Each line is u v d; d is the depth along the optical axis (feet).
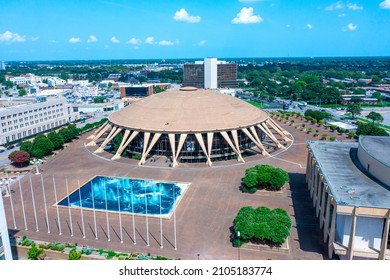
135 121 421.18
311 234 231.91
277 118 634.02
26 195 309.42
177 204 281.54
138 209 274.77
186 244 223.71
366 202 183.93
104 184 328.08
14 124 535.60
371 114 620.90
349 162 253.24
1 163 415.85
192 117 409.90
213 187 315.17
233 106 455.22
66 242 230.89
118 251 218.38
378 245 190.39
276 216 222.69
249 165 374.63
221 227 244.01
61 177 351.46
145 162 387.34
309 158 307.78
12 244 229.25
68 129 504.02
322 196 233.96
